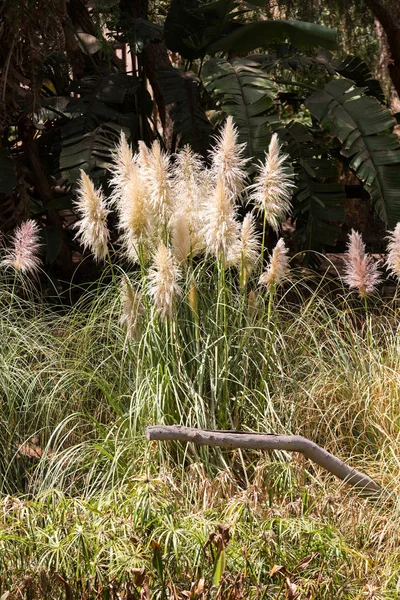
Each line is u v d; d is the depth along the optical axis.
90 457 5.53
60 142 10.38
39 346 6.34
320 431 5.84
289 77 13.42
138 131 11.09
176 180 5.86
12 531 4.14
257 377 5.93
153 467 5.24
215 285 6.07
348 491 4.97
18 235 6.54
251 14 15.00
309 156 10.24
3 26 9.05
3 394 6.03
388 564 4.43
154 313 5.64
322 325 6.56
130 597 3.63
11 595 3.76
